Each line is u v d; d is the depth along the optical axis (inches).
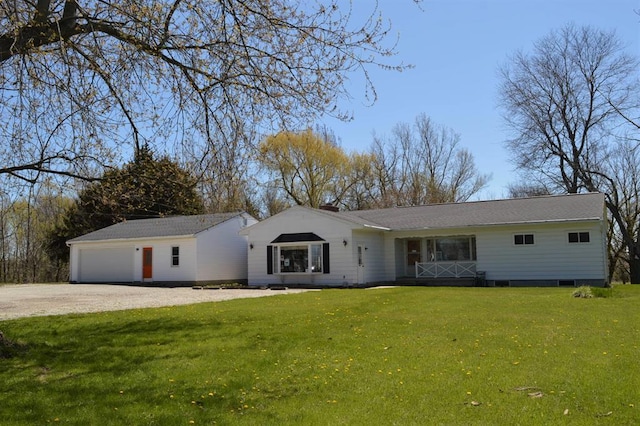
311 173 1627.7
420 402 226.7
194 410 223.0
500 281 1002.1
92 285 1230.3
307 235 1074.7
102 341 366.0
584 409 211.6
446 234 1062.4
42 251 1801.2
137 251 1262.3
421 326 417.7
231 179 351.6
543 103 1529.3
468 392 238.7
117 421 209.3
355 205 1919.3
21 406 228.4
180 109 350.6
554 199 1087.6
